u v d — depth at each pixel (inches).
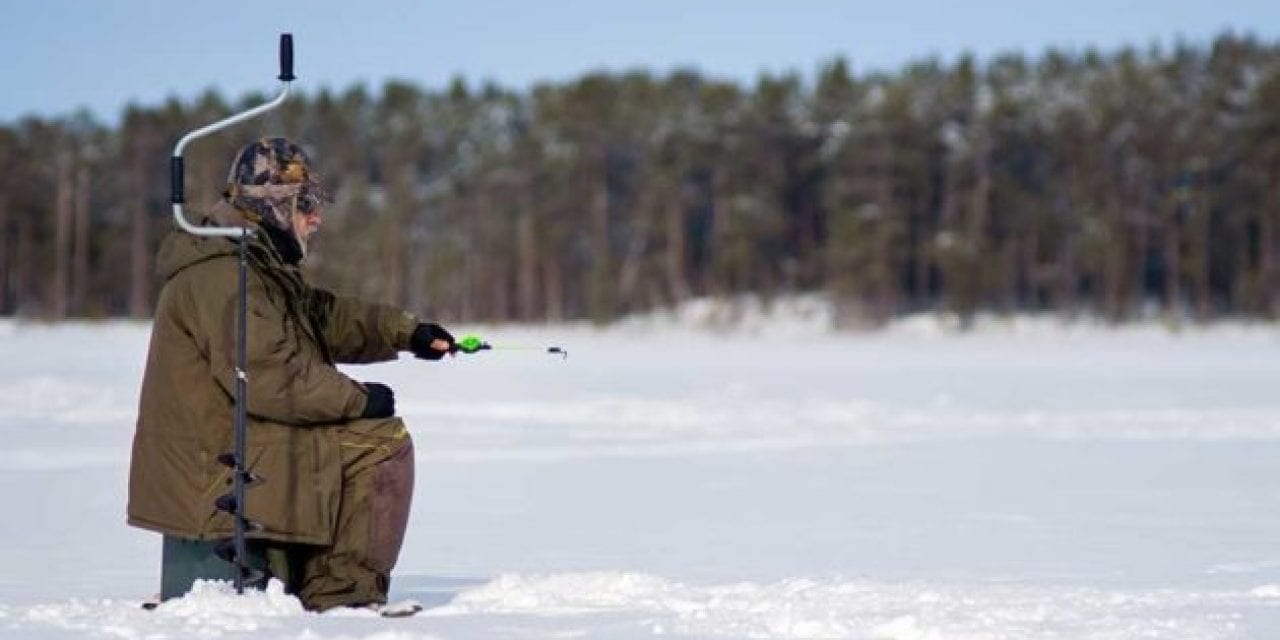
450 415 2188.7
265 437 565.9
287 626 526.6
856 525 1034.1
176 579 581.3
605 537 970.7
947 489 1279.5
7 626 526.6
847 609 578.2
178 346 571.2
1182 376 3408.0
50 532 984.9
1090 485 1307.8
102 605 567.2
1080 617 562.9
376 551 581.0
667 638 518.9
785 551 899.4
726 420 2127.2
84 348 4495.6
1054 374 3484.3
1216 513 1103.6
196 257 571.2
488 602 596.7
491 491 1251.8
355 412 575.2
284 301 578.9
